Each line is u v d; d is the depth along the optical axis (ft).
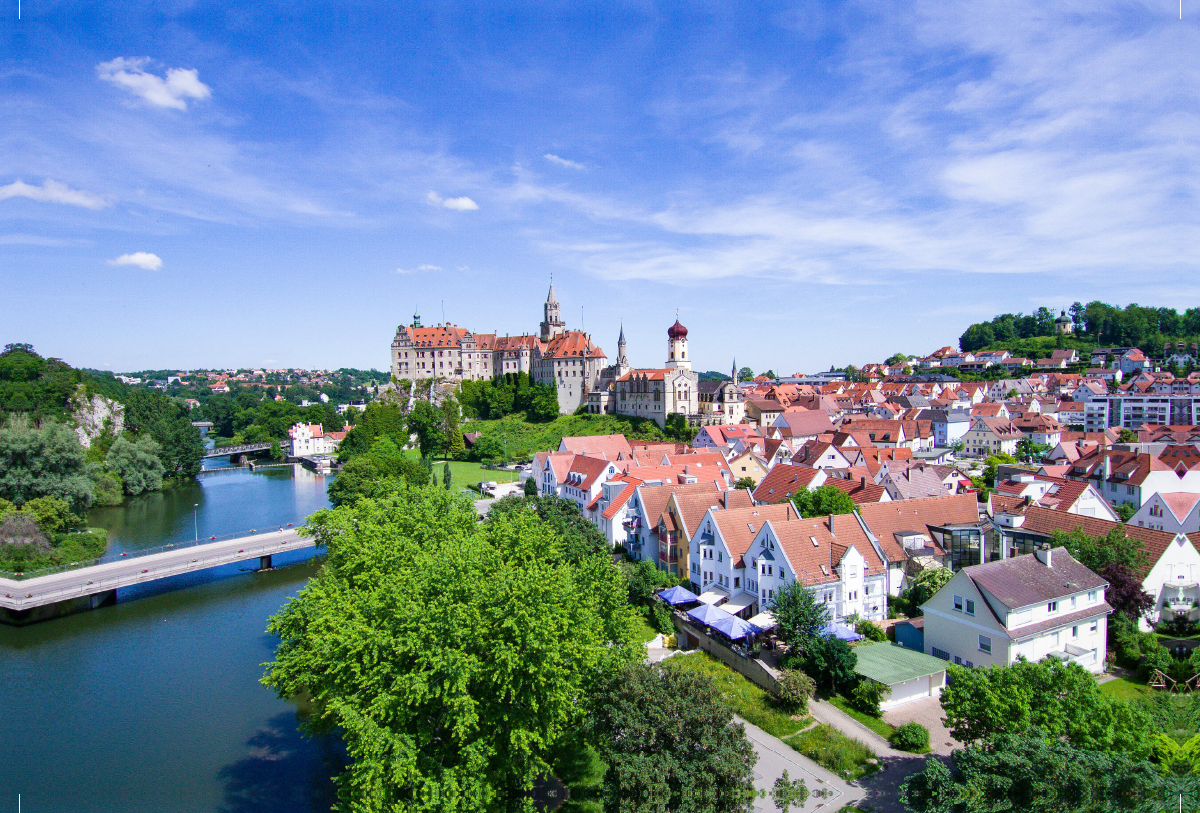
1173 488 358.02
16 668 251.39
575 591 168.45
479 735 142.20
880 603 249.75
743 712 194.49
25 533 368.48
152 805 171.42
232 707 221.46
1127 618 215.31
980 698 147.95
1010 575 202.69
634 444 549.13
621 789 135.85
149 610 312.09
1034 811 122.01
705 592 263.29
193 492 624.59
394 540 197.06
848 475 366.22
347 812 154.61
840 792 157.99
